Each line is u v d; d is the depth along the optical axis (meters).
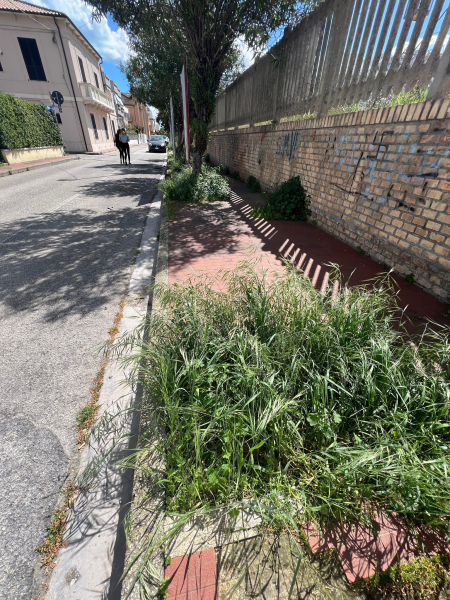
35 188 9.89
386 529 1.35
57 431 2.01
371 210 4.20
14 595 1.30
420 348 2.12
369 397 1.73
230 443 1.52
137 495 1.48
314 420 1.63
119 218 6.95
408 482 1.36
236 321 2.26
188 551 1.25
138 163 18.14
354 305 2.13
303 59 6.13
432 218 3.21
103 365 2.58
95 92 24.27
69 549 1.46
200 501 1.43
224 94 13.63
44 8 20.62
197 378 1.75
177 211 7.07
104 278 4.11
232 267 4.02
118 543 1.48
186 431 1.58
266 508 1.28
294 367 1.79
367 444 1.55
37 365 2.56
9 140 13.84
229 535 1.31
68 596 1.30
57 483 1.73
